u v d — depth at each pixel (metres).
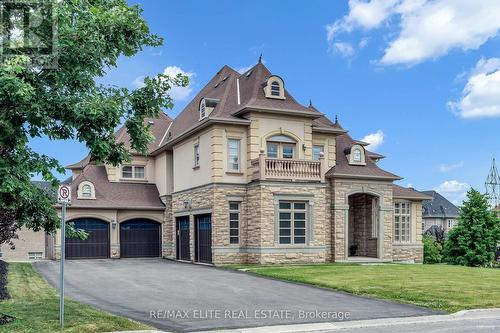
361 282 17.83
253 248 25.75
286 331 10.67
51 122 10.09
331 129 29.39
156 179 35.56
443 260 37.25
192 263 28.20
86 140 10.07
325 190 27.38
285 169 25.84
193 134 29.12
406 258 32.03
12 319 10.55
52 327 9.88
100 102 9.98
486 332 10.70
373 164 30.81
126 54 11.08
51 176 9.98
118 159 11.13
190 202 29.23
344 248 28.16
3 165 9.17
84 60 10.20
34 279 19.20
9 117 9.43
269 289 16.88
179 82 11.51
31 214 10.71
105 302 14.05
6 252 40.47
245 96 28.12
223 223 26.19
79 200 31.62
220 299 14.77
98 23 10.15
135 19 10.70
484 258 34.28
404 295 15.15
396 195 32.12
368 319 12.02
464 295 15.21
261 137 26.64
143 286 17.58
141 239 33.38
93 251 31.86
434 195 75.00
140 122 11.37
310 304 13.99
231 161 26.75
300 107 27.72
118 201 32.84
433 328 11.11
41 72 9.93
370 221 30.48
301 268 22.77
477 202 35.53
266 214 25.22
